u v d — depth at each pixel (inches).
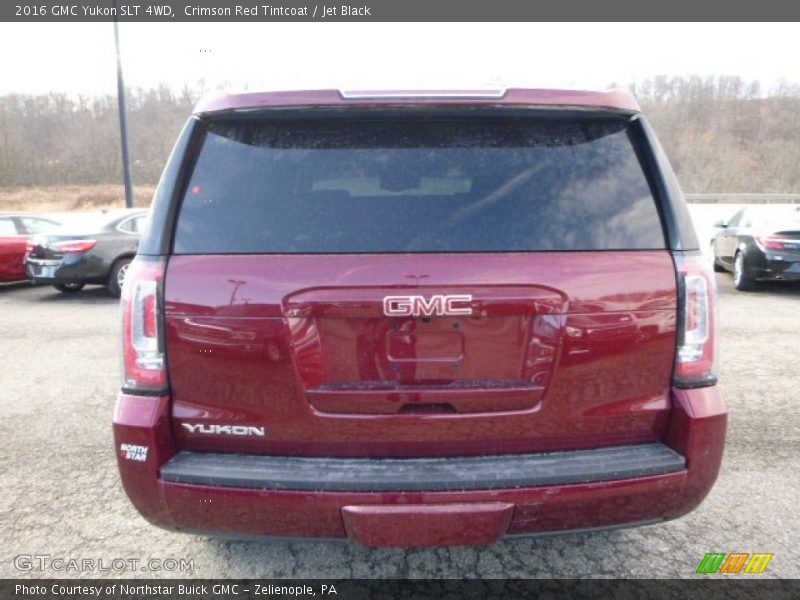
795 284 397.7
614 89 83.8
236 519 77.7
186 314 77.2
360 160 80.4
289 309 75.6
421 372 77.2
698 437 79.0
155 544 106.9
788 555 102.0
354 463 78.5
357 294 75.0
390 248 76.4
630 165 81.7
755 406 172.1
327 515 76.4
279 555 103.8
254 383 77.6
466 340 76.8
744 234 369.7
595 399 78.9
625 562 100.8
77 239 361.4
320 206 78.6
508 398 77.9
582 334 76.9
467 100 78.9
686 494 80.1
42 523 113.5
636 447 81.4
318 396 77.4
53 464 138.4
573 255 77.0
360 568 100.3
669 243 79.6
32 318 316.2
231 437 79.7
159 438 78.2
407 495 75.4
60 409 175.5
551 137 82.0
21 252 414.9
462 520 75.8
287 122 81.8
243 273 76.3
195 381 78.5
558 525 78.3
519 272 75.7
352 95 78.8
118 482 129.6
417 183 79.6
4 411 173.8
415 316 75.7
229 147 81.7
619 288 77.2
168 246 78.5
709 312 80.0
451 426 78.2
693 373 80.0
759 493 122.6
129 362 79.2
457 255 75.9
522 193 79.3
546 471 76.8
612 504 78.2
